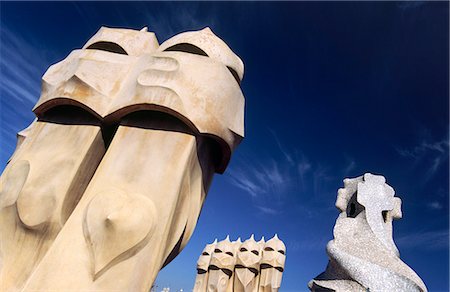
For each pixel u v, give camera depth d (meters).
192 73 5.05
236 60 5.85
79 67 5.11
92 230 4.03
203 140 5.31
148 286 4.16
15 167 4.93
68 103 5.10
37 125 5.45
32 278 3.75
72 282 3.77
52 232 4.48
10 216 4.58
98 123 5.15
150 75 5.01
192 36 5.58
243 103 5.86
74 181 4.76
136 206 4.24
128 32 5.96
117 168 4.61
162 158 4.73
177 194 4.59
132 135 4.90
